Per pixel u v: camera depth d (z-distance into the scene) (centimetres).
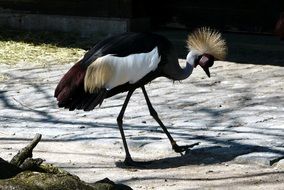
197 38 1095
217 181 972
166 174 1010
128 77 1029
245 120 1307
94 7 2172
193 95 1517
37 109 1425
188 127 1262
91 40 2116
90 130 1253
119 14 2147
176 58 1070
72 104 1020
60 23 2219
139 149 1141
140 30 2180
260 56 1916
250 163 1057
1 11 2291
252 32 2172
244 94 1520
